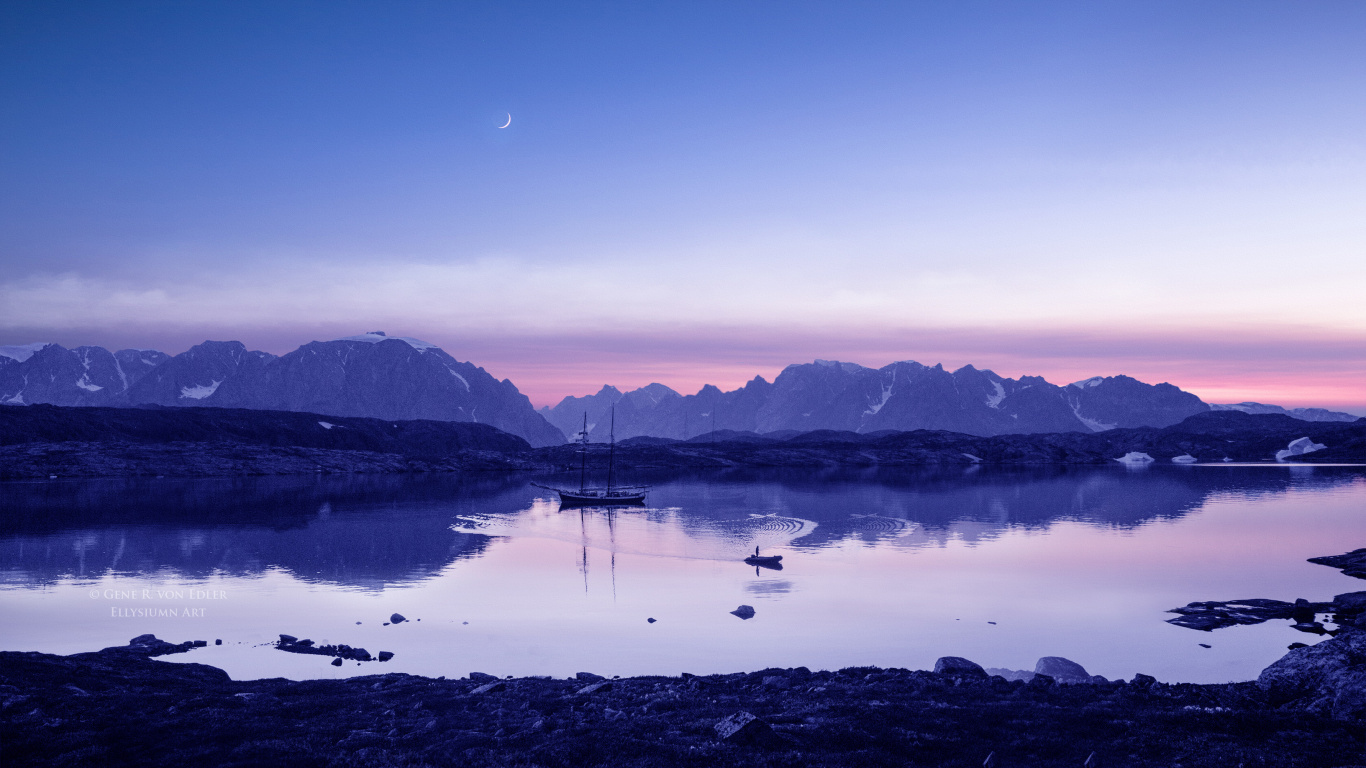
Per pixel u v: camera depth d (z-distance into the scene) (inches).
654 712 1172.5
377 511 6087.6
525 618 2513.5
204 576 3280.0
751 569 3521.2
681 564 3673.7
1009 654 2076.8
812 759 925.8
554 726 1064.8
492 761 917.8
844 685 1395.2
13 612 2576.3
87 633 2297.0
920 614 2568.9
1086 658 2039.9
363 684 1485.0
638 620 2488.9
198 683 1505.9
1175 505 6574.8
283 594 2915.8
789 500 7303.2
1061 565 3587.6
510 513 6141.7
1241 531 4832.7
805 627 2385.6
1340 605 2632.9
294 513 5802.2
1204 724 1064.8
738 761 917.2
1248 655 2068.2
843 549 4138.8
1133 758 941.2
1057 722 1078.4
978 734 1033.5
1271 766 909.8
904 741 999.0
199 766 918.4
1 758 945.5
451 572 3425.2
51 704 1177.4
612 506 6796.3
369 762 916.6
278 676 1811.0
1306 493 7810.0
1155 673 1905.8
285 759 927.0
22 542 4200.3
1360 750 966.4
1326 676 1227.9
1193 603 2699.3
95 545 4114.2
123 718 1108.5
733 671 1905.8
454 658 2023.9
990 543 4343.0
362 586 3083.2
